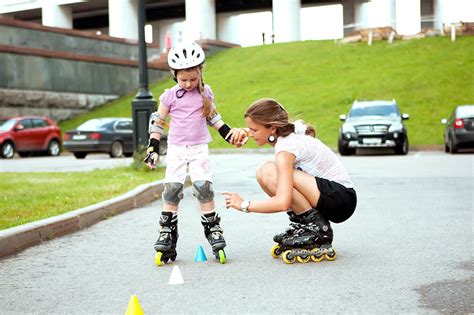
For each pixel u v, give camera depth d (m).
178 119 6.19
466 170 15.77
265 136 5.82
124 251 6.80
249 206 5.62
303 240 5.92
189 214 9.54
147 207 10.44
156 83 43.59
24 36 36.44
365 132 23.17
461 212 9.01
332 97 34.12
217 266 5.89
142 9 15.91
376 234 7.37
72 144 26.62
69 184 12.57
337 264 5.84
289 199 5.65
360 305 4.50
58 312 4.56
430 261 5.90
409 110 31.44
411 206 9.70
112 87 40.31
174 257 6.17
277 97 35.25
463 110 24.08
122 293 5.03
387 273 5.45
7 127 27.72
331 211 5.96
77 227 8.33
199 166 6.16
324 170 5.98
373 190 11.86
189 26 56.75
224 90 38.03
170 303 4.69
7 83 34.00
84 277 5.62
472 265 5.71
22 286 5.35
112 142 27.03
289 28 53.69
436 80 34.78
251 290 4.99
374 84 35.28
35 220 8.04
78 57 37.97
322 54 42.69
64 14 64.31
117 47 42.72
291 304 4.57
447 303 4.51
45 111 36.09
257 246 6.83
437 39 41.84
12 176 14.62
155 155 6.16
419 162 18.75
